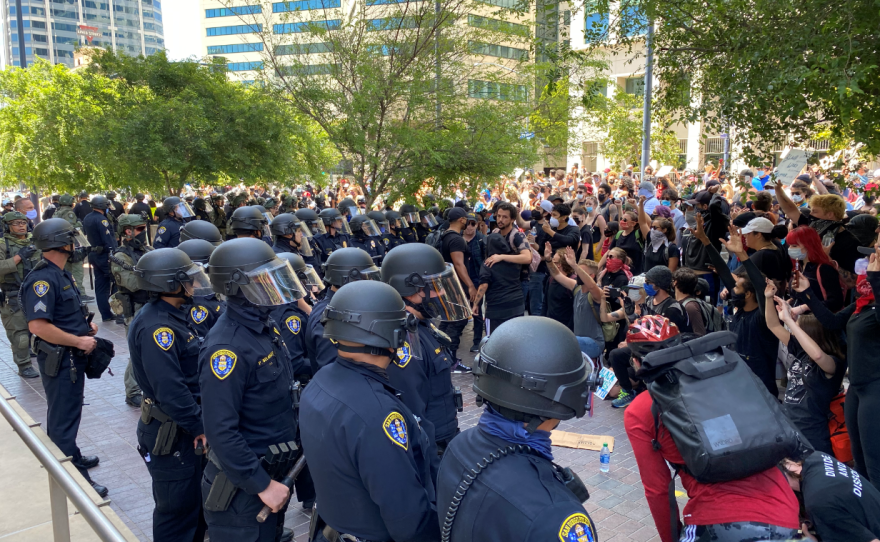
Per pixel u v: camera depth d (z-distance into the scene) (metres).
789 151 6.13
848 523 2.40
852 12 4.54
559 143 10.05
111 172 11.91
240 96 11.34
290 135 11.15
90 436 6.00
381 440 2.27
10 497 3.57
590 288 6.48
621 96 11.26
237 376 3.06
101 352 5.11
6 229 9.41
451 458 2.03
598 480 4.95
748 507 2.34
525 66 9.59
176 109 10.46
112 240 10.45
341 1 9.62
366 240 9.48
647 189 8.62
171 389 3.56
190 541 3.86
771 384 5.08
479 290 7.53
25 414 4.13
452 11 9.28
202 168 10.84
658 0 5.98
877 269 3.51
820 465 2.57
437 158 8.82
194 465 3.75
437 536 2.32
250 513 3.11
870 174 11.27
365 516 2.33
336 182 22.59
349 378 2.44
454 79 9.65
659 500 2.78
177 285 3.72
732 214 9.36
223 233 12.70
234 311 3.22
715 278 7.62
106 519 2.13
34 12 108.19
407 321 2.56
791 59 4.88
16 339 7.71
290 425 3.34
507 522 1.74
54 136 13.50
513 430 1.92
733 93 5.41
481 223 10.02
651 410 2.73
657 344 2.96
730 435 2.24
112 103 11.10
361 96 9.12
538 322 1.99
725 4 5.52
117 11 123.00
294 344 4.73
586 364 1.99
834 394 4.07
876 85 4.80
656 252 8.19
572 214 9.75
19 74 14.95
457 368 7.85
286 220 7.40
